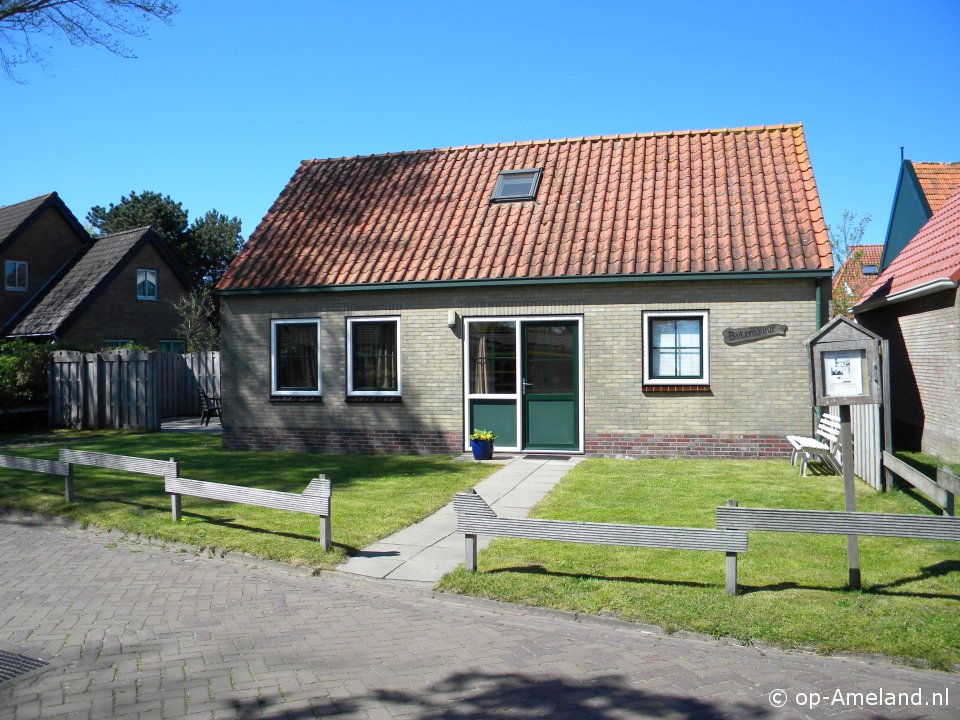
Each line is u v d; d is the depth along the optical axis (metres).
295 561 7.45
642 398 13.51
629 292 13.52
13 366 20.19
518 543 7.89
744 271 12.75
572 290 13.78
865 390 6.16
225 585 6.96
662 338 13.55
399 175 17.30
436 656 5.23
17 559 7.91
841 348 6.25
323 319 15.19
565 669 4.99
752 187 14.33
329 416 15.16
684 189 14.62
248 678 4.87
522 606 6.20
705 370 13.23
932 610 5.65
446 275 14.15
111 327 30.14
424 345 14.57
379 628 5.80
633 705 4.47
